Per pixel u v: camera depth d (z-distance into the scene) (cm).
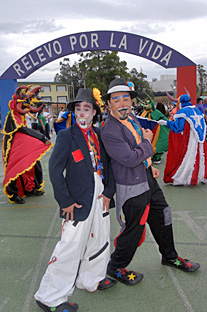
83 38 575
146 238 331
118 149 211
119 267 244
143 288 241
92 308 221
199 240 322
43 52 580
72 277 207
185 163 509
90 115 210
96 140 220
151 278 254
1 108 601
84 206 202
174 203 441
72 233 200
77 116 210
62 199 198
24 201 478
